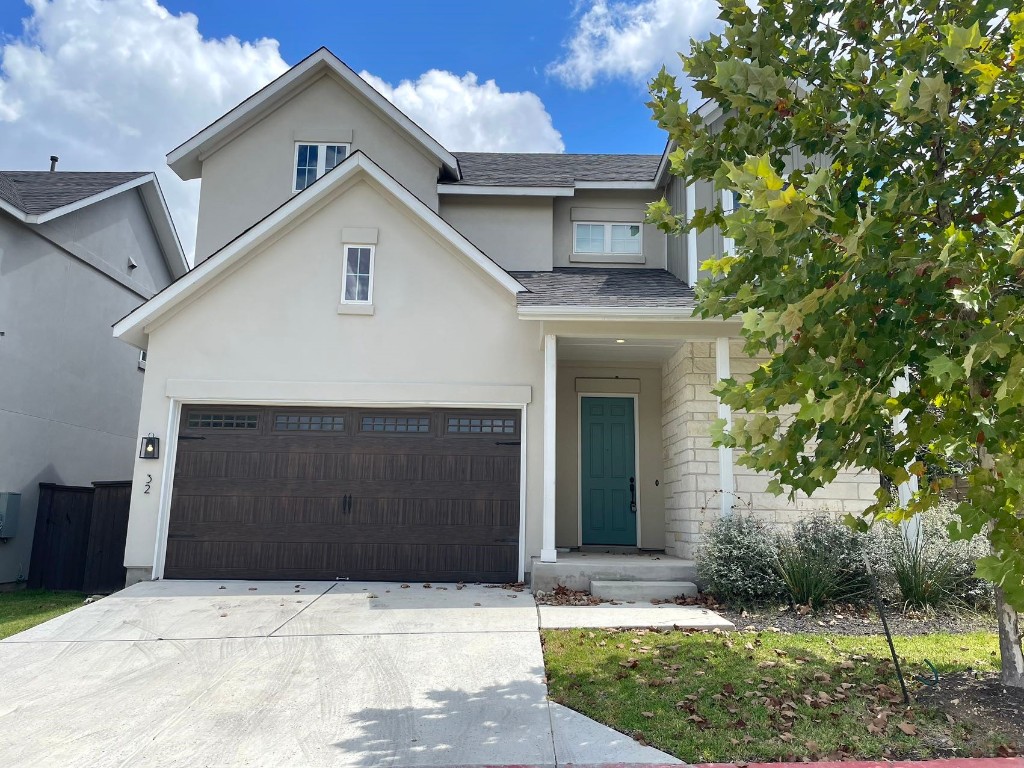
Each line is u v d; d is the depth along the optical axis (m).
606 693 5.48
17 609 9.83
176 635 7.23
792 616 8.01
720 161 5.58
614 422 12.47
